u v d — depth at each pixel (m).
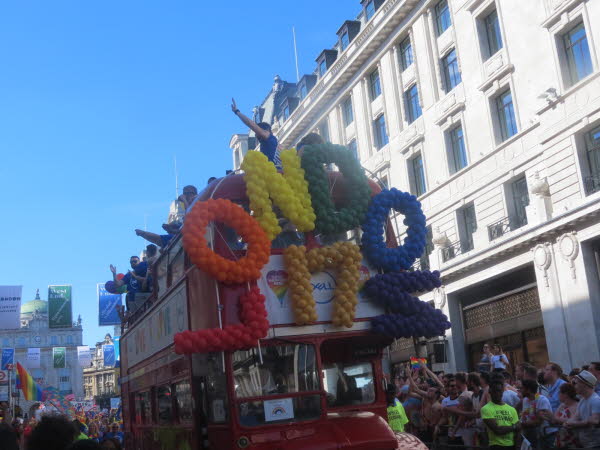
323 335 8.20
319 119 38.62
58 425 4.03
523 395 9.12
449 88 28.12
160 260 11.13
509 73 24.20
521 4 23.56
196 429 8.48
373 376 8.88
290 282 8.11
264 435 7.64
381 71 32.81
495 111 25.30
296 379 7.96
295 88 47.72
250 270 7.82
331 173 9.15
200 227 7.84
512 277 24.42
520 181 24.09
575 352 20.81
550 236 21.80
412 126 30.11
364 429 7.84
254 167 8.38
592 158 20.80
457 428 10.64
